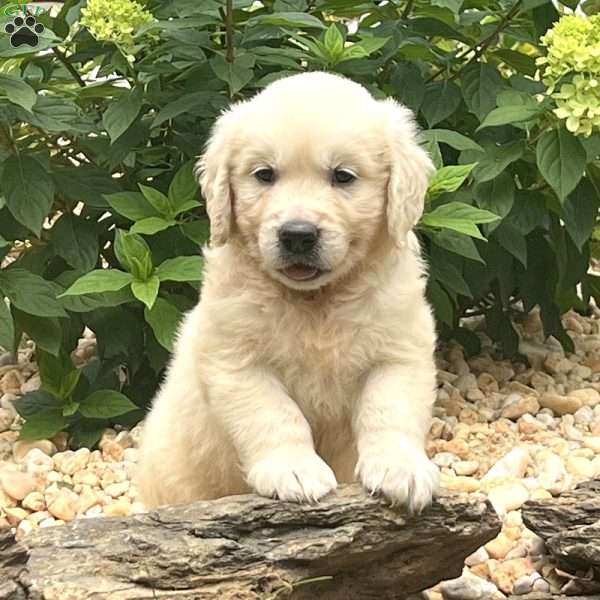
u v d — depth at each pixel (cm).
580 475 149
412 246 124
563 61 147
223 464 124
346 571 118
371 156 120
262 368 120
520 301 183
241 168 121
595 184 161
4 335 144
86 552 113
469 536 118
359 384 121
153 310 147
